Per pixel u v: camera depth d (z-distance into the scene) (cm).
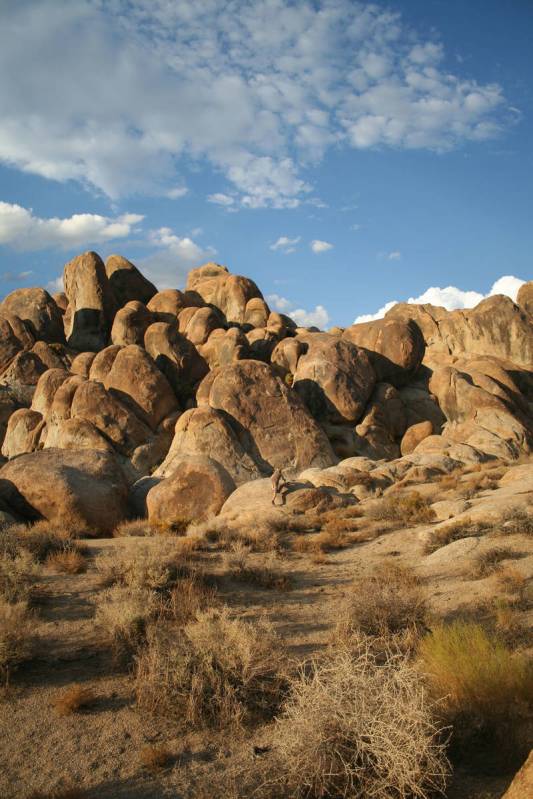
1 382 4925
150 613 914
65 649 848
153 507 2311
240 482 3447
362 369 4459
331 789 489
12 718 658
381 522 1862
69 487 2186
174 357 4706
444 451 3634
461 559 1262
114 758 573
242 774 535
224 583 1192
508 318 5103
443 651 656
